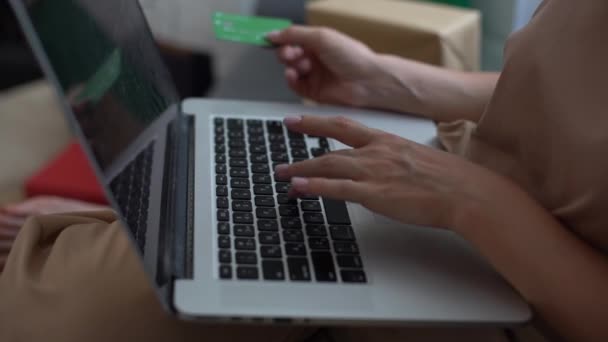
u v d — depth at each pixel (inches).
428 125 33.9
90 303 24.3
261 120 32.9
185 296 20.8
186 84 61.3
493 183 23.6
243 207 25.6
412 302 21.5
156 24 55.7
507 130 27.2
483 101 34.7
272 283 21.7
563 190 24.1
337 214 25.5
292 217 25.2
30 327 23.9
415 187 23.5
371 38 46.9
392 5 49.8
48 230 29.1
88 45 23.0
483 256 23.5
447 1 59.0
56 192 45.8
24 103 56.1
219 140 30.7
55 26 20.5
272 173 28.3
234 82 64.0
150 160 25.7
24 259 26.6
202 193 26.4
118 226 28.4
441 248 24.1
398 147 25.1
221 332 24.2
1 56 64.2
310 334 27.0
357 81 35.3
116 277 25.3
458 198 23.0
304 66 36.8
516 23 57.2
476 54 49.1
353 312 20.9
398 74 34.9
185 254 22.8
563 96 24.4
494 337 24.8
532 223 22.4
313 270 22.5
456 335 24.9
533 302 21.8
